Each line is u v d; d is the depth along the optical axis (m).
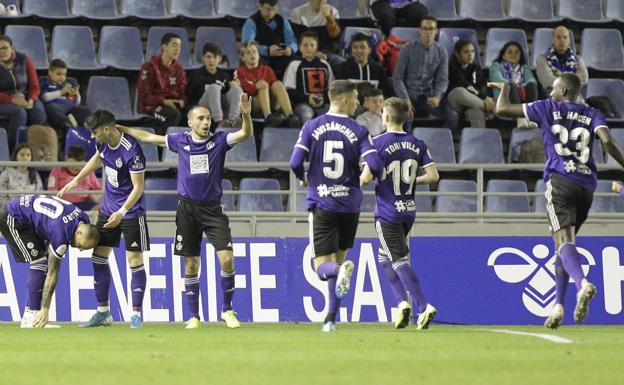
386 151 33.97
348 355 22.66
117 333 31.81
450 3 60.72
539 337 29.69
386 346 25.45
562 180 31.59
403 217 34.06
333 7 57.69
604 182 52.44
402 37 57.69
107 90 53.47
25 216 34.91
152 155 50.44
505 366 20.39
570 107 31.97
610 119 56.06
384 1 58.41
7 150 48.31
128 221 35.66
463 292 42.66
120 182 35.47
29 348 24.80
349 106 31.17
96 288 36.88
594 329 37.56
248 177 51.25
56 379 17.77
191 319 35.81
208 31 56.66
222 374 18.66
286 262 42.34
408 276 33.91
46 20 56.69
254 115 52.44
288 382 17.36
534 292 42.94
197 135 34.62
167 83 51.84
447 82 54.25
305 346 25.42
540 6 61.59
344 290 30.33
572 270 30.77
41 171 48.88
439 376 18.48
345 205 30.86
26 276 41.41
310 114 52.31
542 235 43.88
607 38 60.16
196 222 34.97
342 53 55.25
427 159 34.38
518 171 52.59
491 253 43.00
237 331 33.19
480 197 44.94
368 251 42.44
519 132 53.62
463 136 53.16
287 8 58.91
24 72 49.78
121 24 57.50
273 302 42.06
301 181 31.12
